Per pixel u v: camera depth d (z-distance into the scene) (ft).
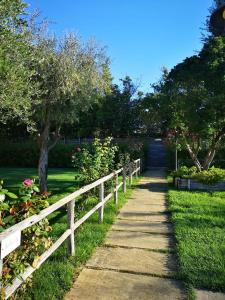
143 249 19.84
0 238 10.32
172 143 50.60
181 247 19.42
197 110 46.11
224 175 43.01
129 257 18.53
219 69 52.24
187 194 38.52
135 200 35.73
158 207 31.99
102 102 91.66
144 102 49.96
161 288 14.93
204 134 47.32
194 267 16.66
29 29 32.89
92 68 38.58
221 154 69.26
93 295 14.17
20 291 13.24
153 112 49.06
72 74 36.11
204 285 14.94
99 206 24.49
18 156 86.58
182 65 65.98
